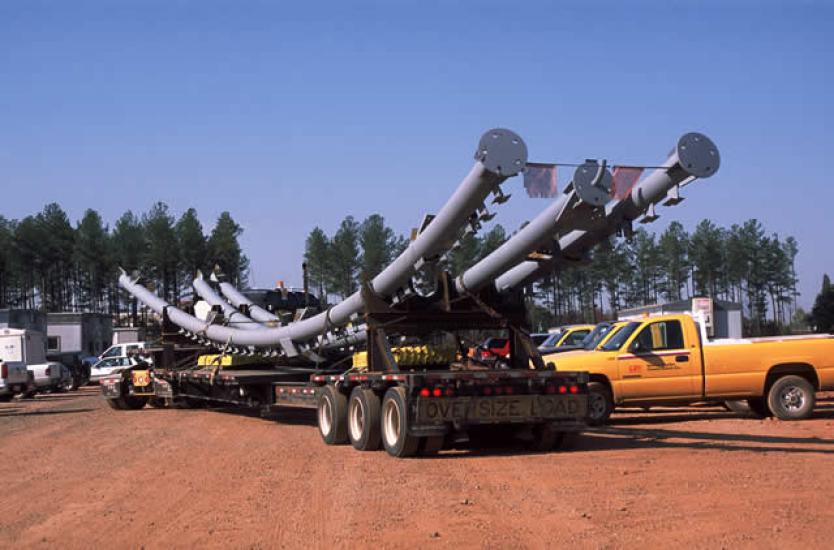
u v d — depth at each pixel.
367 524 7.34
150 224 81.88
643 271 89.38
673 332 15.98
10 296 91.56
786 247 95.50
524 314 12.92
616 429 14.62
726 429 14.34
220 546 6.77
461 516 7.52
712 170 9.73
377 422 12.06
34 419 20.89
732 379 15.84
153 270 83.19
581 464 10.41
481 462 10.85
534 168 9.66
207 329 20.22
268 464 11.16
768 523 7.00
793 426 14.61
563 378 11.82
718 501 7.91
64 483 10.23
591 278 87.69
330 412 13.17
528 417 11.58
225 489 9.33
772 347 15.95
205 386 20.16
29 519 8.15
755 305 96.94
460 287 12.45
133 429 17.11
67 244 86.38
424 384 11.16
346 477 9.87
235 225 85.62
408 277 12.11
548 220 10.42
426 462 10.95
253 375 16.80
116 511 8.34
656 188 10.09
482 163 9.56
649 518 7.27
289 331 16.67
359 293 13.24
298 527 7.33
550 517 7.39
